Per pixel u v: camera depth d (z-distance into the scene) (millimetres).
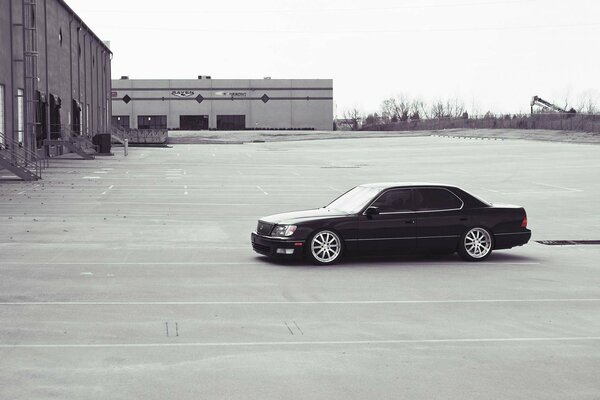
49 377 7352
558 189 34500
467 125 115312
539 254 17094
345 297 11680
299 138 98875
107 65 85312
